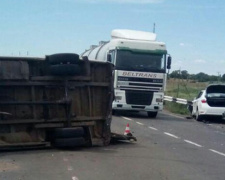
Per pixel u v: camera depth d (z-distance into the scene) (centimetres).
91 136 1309
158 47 2436
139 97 2425
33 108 1230
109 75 1322
